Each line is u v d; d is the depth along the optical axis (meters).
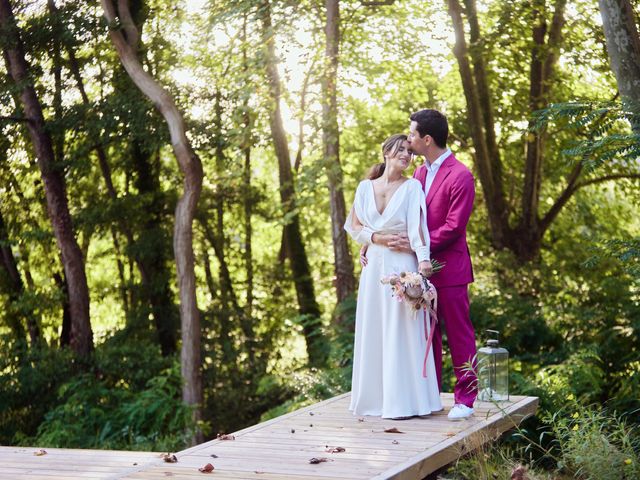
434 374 5.05
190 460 4.18
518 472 4.71
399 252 4.96
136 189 18.23
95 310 20.94
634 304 11.19
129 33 14.77
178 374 14.41
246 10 12.67
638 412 9.59
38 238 15.87
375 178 5.11
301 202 13.26
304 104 13.23
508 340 11.32
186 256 14.55
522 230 15.52
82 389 13.39
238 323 18.11
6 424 13.75
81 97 16.44
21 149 17.22
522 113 15.52
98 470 4.42
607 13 6.57
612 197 18.91
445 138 5.00
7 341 14.82
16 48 15.14
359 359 5.17
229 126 15.09
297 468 3.98
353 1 14.99
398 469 3.92
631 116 5.81
